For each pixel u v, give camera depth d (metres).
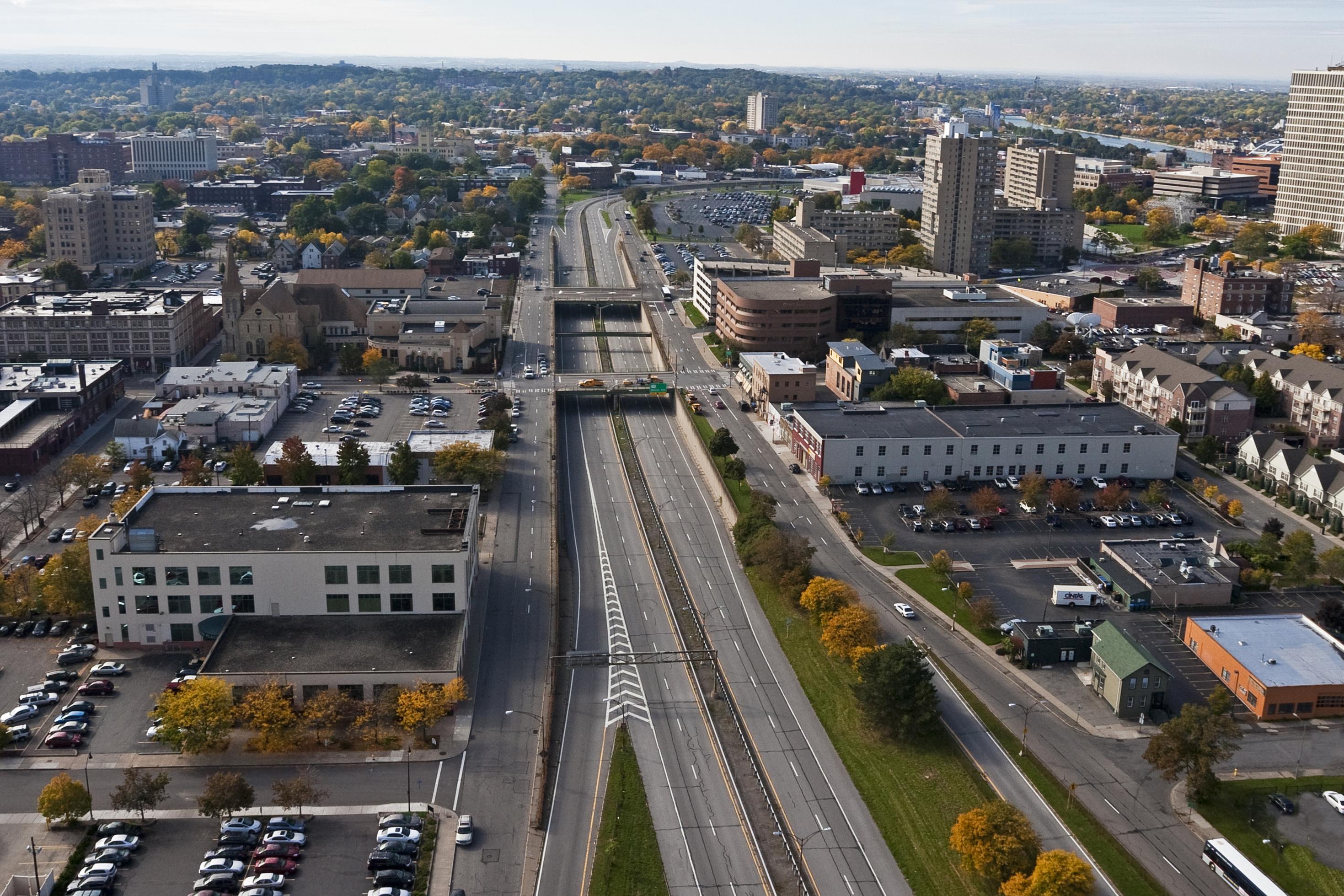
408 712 178.62
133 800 158.75
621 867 154.38
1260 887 147.75
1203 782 167.25
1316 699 191.00
